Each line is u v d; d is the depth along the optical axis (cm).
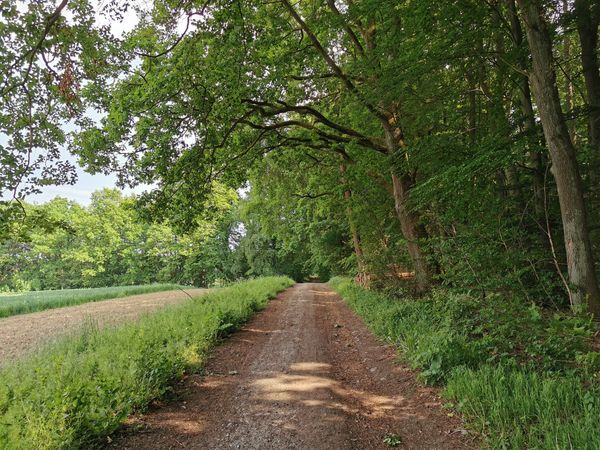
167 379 568
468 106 1179
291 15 1119
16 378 557
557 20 830
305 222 3089
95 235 5366
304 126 1316
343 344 873
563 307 746
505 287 748
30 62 579
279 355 770
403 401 503
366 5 840
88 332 950
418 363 583
